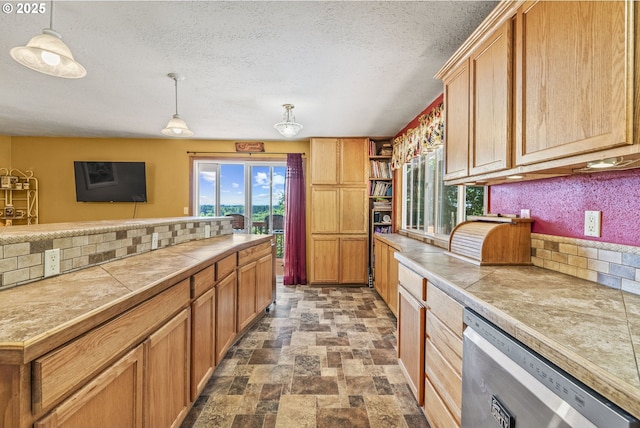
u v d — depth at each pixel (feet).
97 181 15.44
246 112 11.27
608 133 3.05
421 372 5.38
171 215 15.93
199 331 5.66
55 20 5.72
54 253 4.25
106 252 5.34
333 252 14.94
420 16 5.57
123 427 3.46
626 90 2.88
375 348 8.34
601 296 3.66
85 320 2.83
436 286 4.85
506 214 6.40
